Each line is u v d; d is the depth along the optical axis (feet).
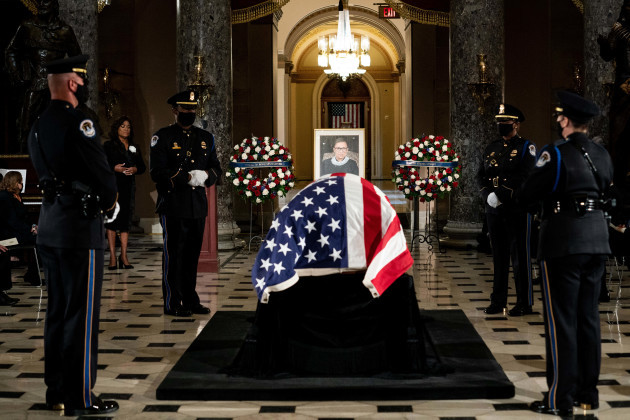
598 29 36.40
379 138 110.01
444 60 62.59
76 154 14.90
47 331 15.61
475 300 27.14
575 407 15.44
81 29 39.06
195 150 24.49
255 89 63.36
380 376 17.02
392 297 17.33
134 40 53.31
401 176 34.86
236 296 28.25
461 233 42.73
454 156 34.58
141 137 53.42
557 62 52.90
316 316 17.43
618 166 33.22
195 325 23.35
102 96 51.57
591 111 14.93
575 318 14.99
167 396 16.15
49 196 15.12
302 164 112.06
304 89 111.55
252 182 38.55
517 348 20.31
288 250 17.22
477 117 42.47
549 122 53.16
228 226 42.47
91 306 15.29
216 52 41.11
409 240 47.47
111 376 17.94
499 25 42.73
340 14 62.90
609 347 20.47
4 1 53.93
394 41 92.63
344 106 112.16
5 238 28.58
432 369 17.35
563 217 14.84
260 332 17.33
